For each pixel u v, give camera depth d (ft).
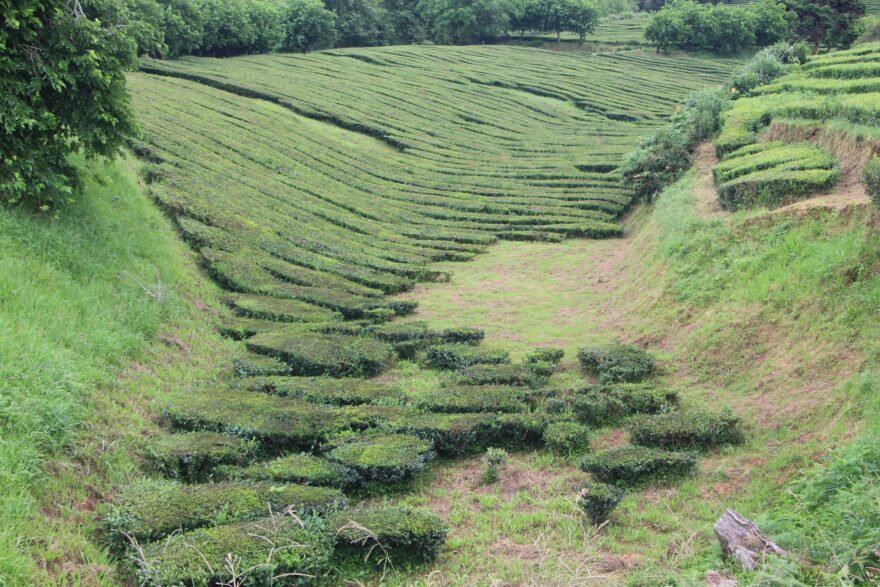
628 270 69.21
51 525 26.03
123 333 42.42
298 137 134.31
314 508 29.37
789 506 28.07
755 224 51.85
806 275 42.22
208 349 49.52
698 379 42.73
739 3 345.92
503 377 45.80
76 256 46.21
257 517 28.76
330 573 26.89
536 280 75.56
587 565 26.22
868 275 38.75
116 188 60.95
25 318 36.35
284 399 41.70
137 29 51.08
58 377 33.09
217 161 103.30
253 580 24.68
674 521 29.25
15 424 28.71
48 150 46.83
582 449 36.63
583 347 50.29
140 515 27.76
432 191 119.96
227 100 146.41
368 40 275.80
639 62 259.19
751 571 23.35
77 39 45.80
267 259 72.84
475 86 211.00
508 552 27.89
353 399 42.65
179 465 32.86
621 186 116.06
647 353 47.39
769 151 70.23
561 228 97.30
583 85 219.82
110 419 34.42
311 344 51.47
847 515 24.72
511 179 129.29
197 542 26.20
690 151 95.96
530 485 33.53
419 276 76.89
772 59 120.78
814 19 219.41
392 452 34.24
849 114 66.44
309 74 194.80
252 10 213.46
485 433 37.73
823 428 32.71
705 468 33.45
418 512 29.19
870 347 34.81
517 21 298.56
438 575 26.55
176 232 70.33
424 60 237.86
